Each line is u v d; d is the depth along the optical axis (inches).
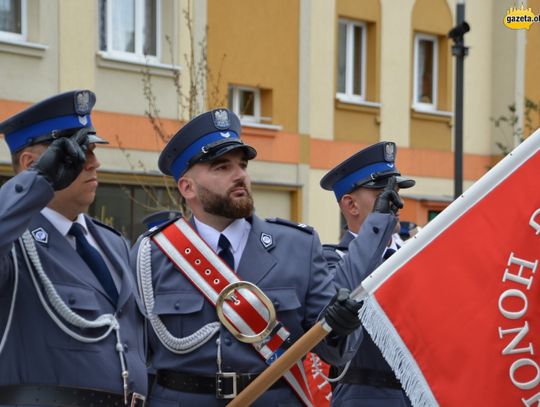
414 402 129.0
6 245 109.5
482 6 669.9
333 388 187.6
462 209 131.6
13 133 127.6
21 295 119.0
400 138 622.5
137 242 151.2
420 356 129.5
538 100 682.8
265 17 543.5
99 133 470.0
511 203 130.6
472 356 128.0
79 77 461.1
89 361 120.5
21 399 117.1
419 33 640.4
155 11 498.9
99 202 477.1
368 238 152.2
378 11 606.5
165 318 143.9
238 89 546.6
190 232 147.0
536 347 127.0
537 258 128.5
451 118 649.0
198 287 143.8
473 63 666.8
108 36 478.3
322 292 145.6
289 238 148.5
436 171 642.8
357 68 611.8
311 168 573.6
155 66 489.1
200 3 511.2
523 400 126.5
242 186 145.3
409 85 625.9
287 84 558.3
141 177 483.5
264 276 144.2
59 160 113.0
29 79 443.5
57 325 119.7
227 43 526.0
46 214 125.0
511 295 128.3
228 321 140.9
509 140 672.4
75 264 124.5
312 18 570.3
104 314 124.0
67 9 456.1
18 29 447.8
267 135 550.3
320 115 578.2
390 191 157.6
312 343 130.8
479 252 130.1
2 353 117.4
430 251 131.2
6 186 111.0
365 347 178.4
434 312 129.8
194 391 141.1
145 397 127.2
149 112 474.3
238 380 139.7
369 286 131.5
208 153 144.3
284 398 141.2
